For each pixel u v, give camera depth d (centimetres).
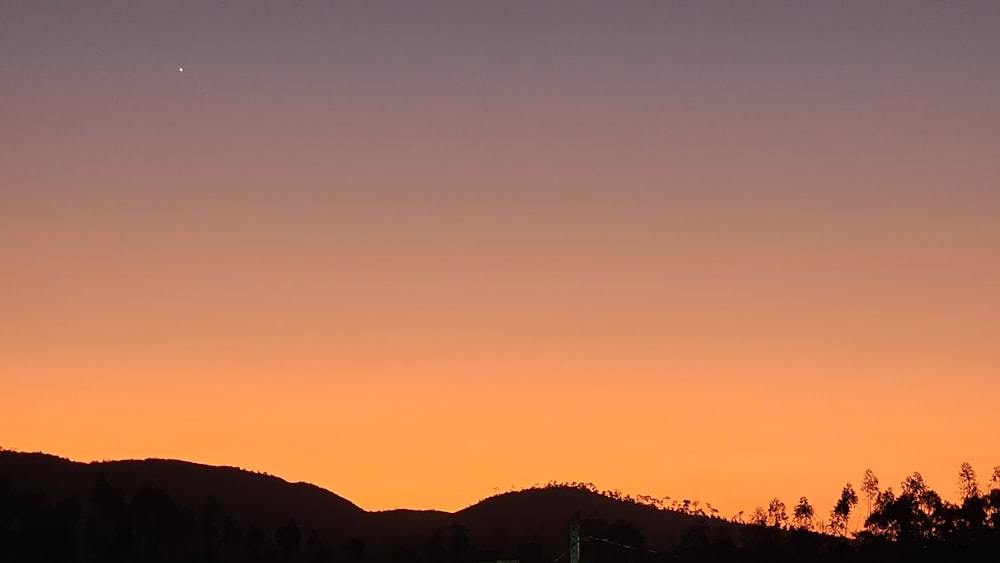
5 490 16725
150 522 17275
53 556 15362
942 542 15362
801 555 16338
